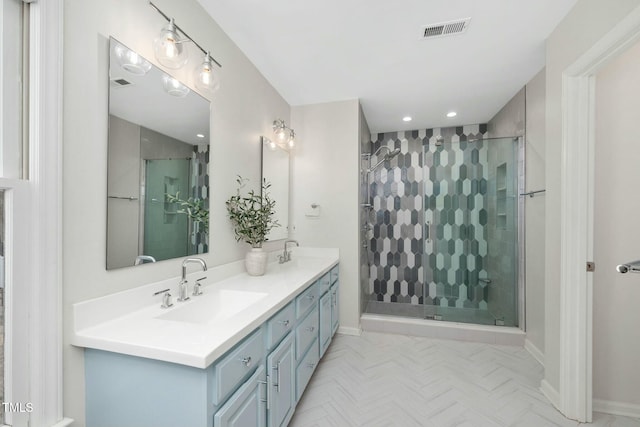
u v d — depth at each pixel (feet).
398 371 6.98
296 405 5.37
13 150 2.72
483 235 9.52
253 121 7.25
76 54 3.16
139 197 3.94
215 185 5.66
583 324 5.25
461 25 5.78
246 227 6.25
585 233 5.24
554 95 5.79
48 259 2.87
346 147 9.40
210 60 4.76
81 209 3.20
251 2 5.17
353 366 7.22
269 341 4.08
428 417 5.35
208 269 5.37
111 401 3.09
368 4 5.22
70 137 3.09
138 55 3.84
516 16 5.48
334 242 9.46
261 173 7.63
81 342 3.04
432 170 10.09
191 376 2.79
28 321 2.75
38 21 2.80
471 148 9.67
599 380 5.53
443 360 7.55
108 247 3.49
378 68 7.47
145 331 3.17
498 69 7.49
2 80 2.66
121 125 3.67
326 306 7.41
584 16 4.91
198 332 3.15
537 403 5.78
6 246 2.64
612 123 5.48
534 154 7.91
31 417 2.74
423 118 11.16
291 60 7.11
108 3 3.52
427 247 10.04
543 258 7.42
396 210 12.57
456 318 9.51
